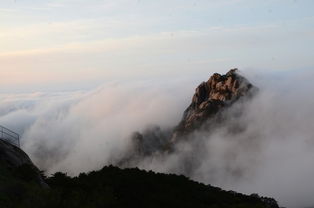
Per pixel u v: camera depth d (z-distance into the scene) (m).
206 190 50.78
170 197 44.19
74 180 43.94
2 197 32.31
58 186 40.47
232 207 46.38
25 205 32.50
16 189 34.50
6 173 37.00
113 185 45.06
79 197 38.00
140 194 43.97
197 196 47.41
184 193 47.38
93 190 40.91
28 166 39.00
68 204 35.72
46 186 39.34
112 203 40.44
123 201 41.59
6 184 34.66
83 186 42.72
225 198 49.72
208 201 46.84
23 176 37.66
